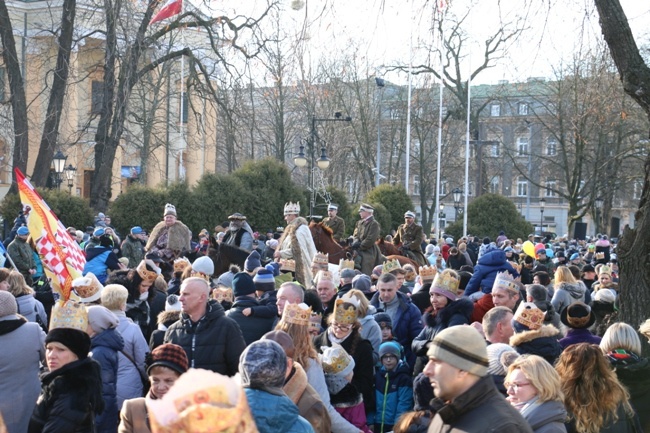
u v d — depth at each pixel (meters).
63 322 6.34
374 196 37.16
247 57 26.28
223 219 29.80
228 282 11.08
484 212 41.75
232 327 6.69
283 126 46.50
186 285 6.62
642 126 38.59
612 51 9.43
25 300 9.23
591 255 27.56
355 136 49.09
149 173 45.59
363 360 7.40
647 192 9.55
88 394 5.60
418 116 45.62
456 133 51.91
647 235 9.42
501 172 60.53
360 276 10.52
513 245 33.44
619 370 6.35
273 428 4.48
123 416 5.45
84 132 30.94
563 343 7.54
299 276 14.67
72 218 26.17
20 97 27.19
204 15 28.39
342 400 6.80
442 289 7.85
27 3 38.06
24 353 6.59
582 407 5.61
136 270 9.52
